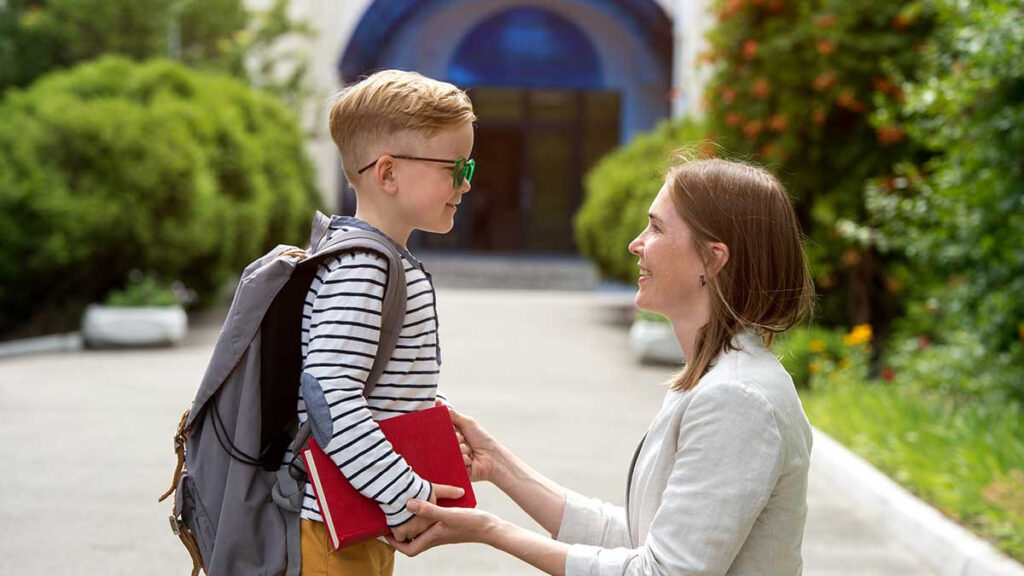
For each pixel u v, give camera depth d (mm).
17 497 5719
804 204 12094
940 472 5895
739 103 11875
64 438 7320
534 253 30141
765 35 11695
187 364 11531
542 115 29844
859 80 11352
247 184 16438
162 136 14211
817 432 7699
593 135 29828
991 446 5965
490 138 29922
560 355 12867
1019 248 7363
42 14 20172
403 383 2178
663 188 2193
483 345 13578
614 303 20203
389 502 2039
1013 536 4684
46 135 13680
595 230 16844
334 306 2084
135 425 7855
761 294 2068
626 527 2434
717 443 1941
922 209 8305
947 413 7402
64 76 16062
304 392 2062
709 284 2092
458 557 4965
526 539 2088
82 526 5207
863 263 12094
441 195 2209
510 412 8906
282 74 23703
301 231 19766
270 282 2152
